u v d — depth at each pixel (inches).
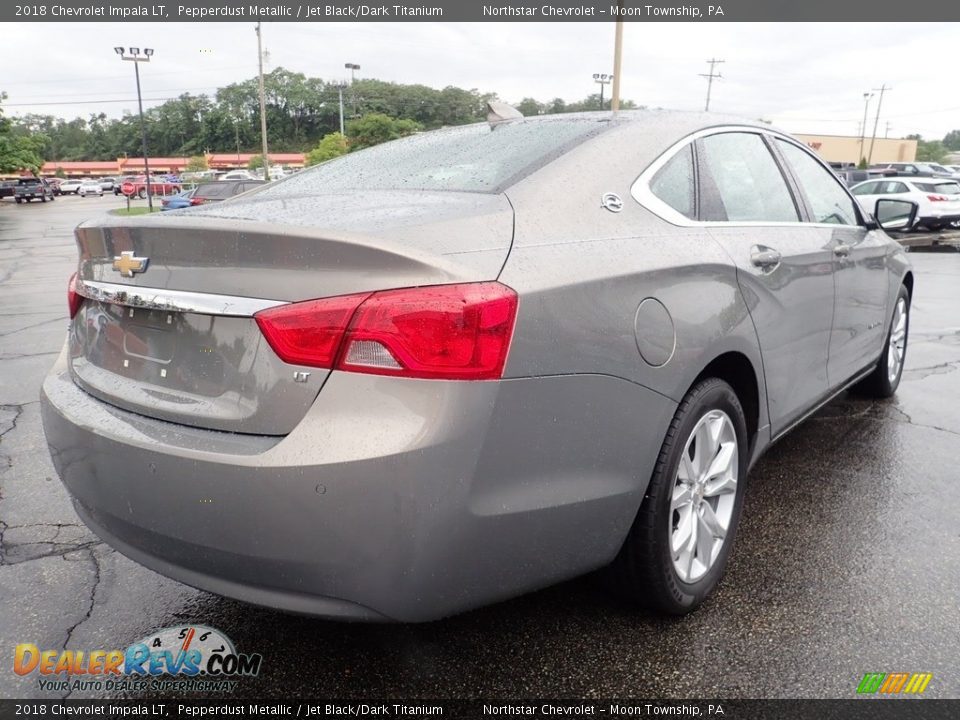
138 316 78.7
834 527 116.7
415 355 64.5
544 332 70.6
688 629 90.4
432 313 64.6
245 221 71.4
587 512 77.1
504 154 96.0
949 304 331.9
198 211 84.4
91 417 78.5
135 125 6038.4
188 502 69.2
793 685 80.5
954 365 219.0
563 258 75.9
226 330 71.0
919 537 113.3
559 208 82.2
